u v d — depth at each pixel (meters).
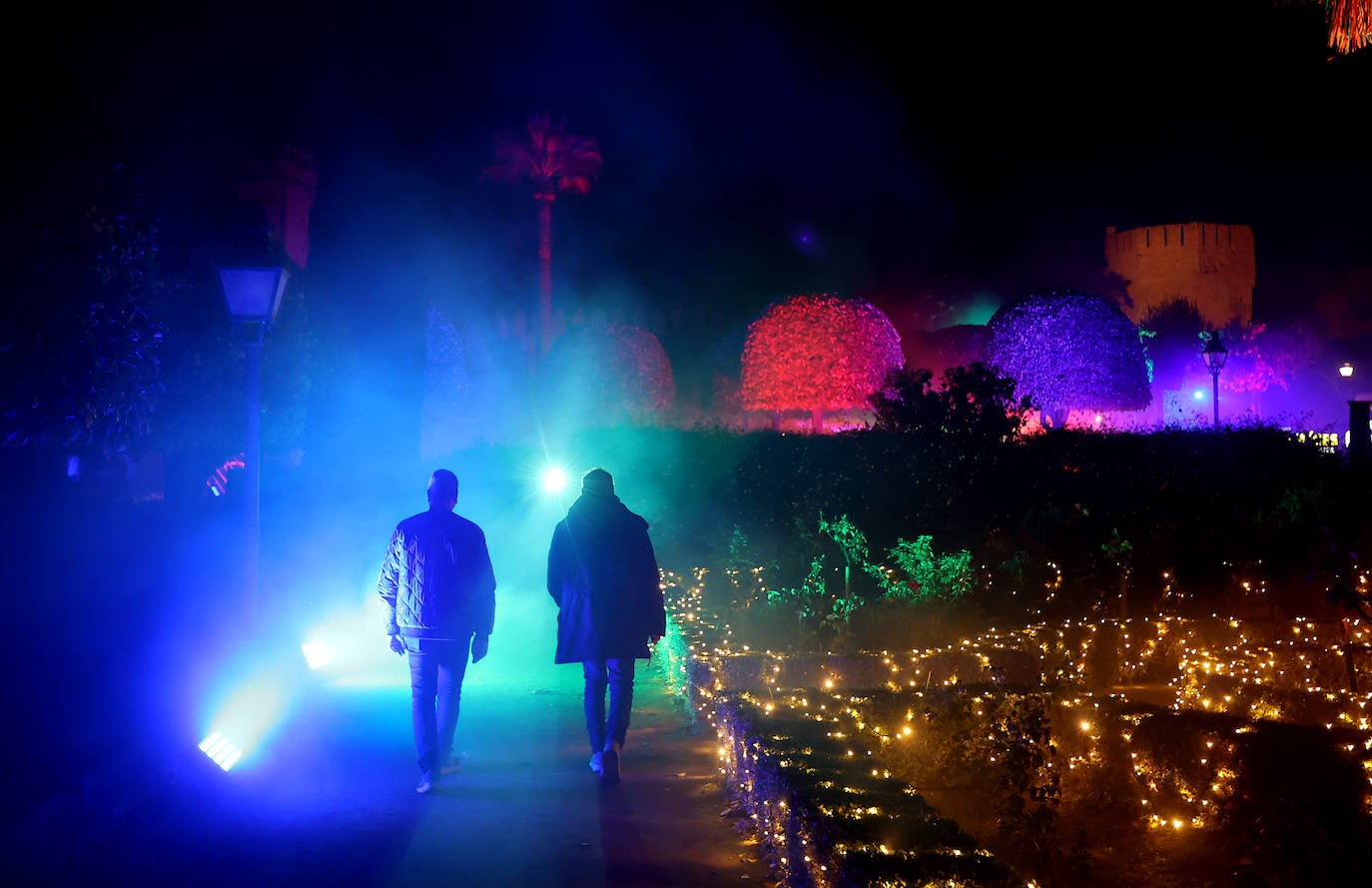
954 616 11.16
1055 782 6.11
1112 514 14.44
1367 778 6.52
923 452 16.98
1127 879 5.65
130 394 8.90
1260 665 9.51
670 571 15.41
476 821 6.21
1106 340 35.34
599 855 5.68
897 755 7.27
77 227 8.12
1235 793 6.42
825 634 10.59
